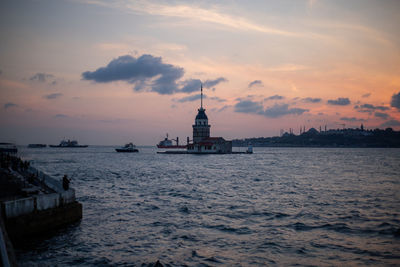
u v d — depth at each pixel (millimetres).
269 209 34844
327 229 26703
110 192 48125
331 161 143625
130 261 19938
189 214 32656
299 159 162875
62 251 21469
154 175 76500
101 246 22625
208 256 20812
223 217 31281
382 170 90750
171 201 40188
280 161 141625
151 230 26750
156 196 44250
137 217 31359
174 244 23234
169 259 20312
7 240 16562
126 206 36875
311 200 40438
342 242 23297
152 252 21562
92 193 47031
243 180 64562
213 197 43125
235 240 24062
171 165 115062
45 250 21578
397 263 19344
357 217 30719
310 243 23188
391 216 31047
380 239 23875
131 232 26109
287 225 28109
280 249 22016
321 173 80688
